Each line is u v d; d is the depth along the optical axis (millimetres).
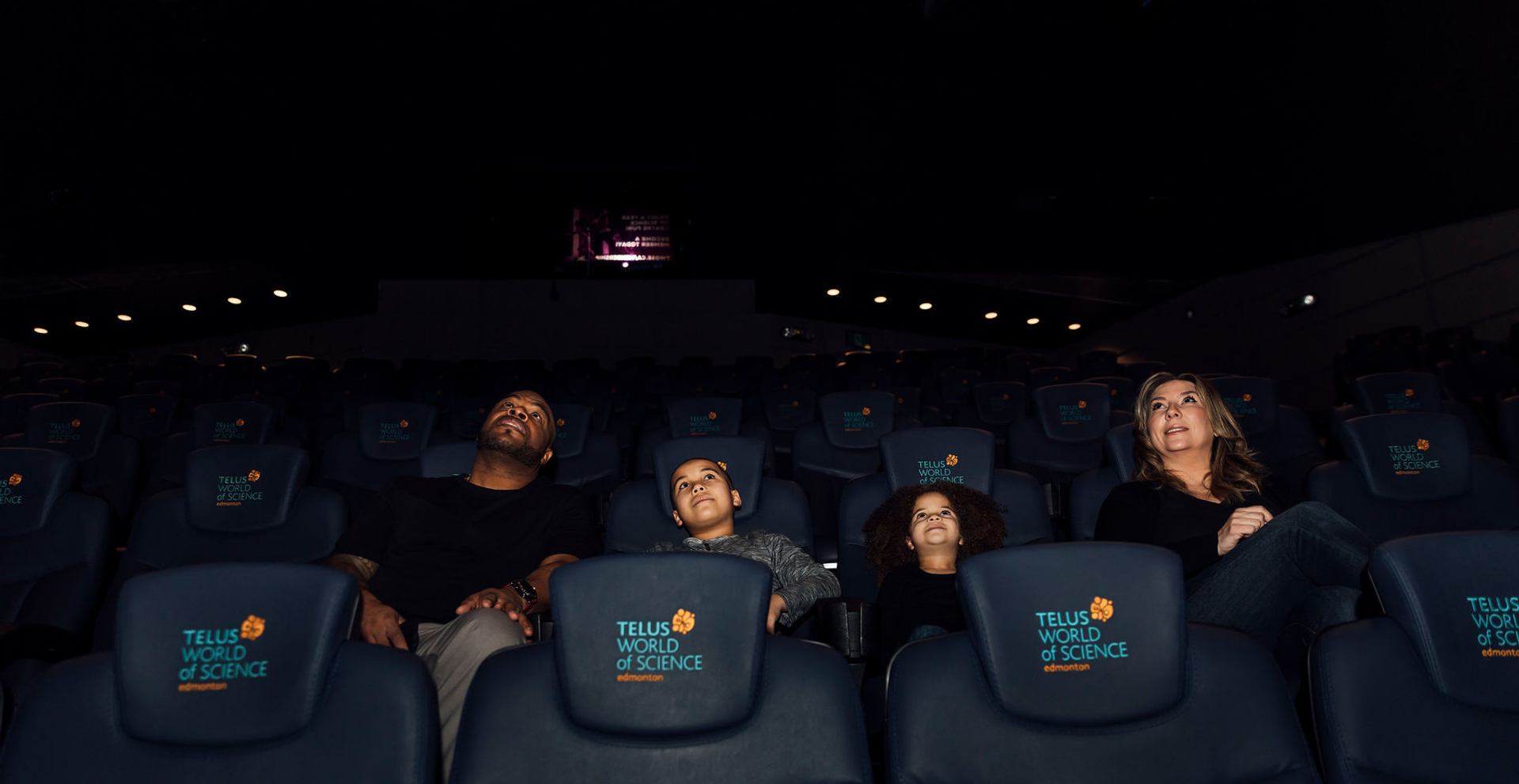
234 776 1297
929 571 2496
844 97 10078
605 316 12562
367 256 11039
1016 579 1416
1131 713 1356
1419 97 5953
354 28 9203
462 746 1376
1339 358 7328
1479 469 2652
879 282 11266
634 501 2893
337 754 1325
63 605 2439
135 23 7168
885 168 9672
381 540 2508
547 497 2670
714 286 12664
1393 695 1377
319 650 1361
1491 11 5445
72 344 11094
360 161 10172
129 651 1317
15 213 7051
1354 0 5820
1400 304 7590
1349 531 1917
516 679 1416
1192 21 6559
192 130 7965
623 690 1367
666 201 12047
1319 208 7129
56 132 6922
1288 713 1395
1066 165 8055
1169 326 10594
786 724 1393
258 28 8297
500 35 9742
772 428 5855
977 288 11188
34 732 1299
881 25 9305
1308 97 6371
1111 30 6949
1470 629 1377
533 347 12438
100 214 7531
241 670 1329
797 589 2322
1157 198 7879
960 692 1405
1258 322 9250
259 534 2752
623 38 9906
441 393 8797
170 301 10672
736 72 10500
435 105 10656
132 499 4129
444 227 11609
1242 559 2023
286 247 9750
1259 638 2055
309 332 12164
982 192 8758
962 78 8430
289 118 9016
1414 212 6672
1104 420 4102
